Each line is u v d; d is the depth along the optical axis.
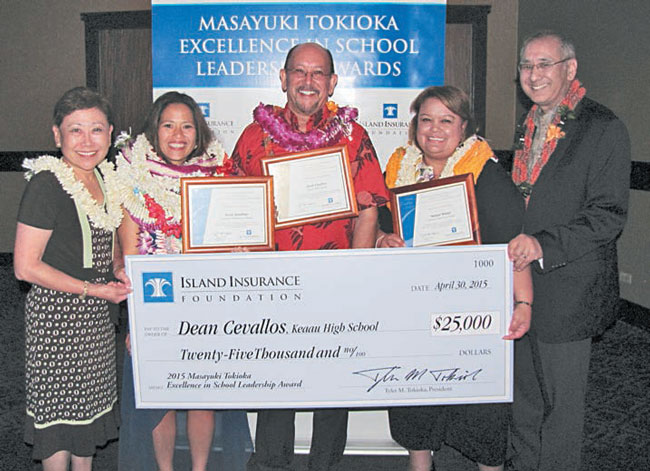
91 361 2.63
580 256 2.66
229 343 2.63
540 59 2.77
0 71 8.43
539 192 2.81
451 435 2.91
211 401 2.67
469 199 2.60
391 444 3.50
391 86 3.06
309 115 2.85
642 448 3.64
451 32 8.20
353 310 2.62
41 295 2.56
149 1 8.06
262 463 3.13
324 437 3.14
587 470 3.37
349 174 2.73
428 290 2.61
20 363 5.01
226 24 3.02
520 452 3.21
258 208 2.64
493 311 2.63
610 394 4.47
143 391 2.66
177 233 2.66
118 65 8.18
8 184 8.64
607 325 2.87
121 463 2.98
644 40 5.82
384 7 3.02
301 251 2.58
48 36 8.27
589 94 6.80
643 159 5.93
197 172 2.67
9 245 8.74
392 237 2.70
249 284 2.59
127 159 2.64
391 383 2.67
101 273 2.62
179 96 2.69
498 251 2.59
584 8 6.80
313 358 2.65
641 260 6.02
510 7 8.22
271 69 3.03
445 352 2.65
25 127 8.53
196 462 3.04
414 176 2.74
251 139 2.87
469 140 2.67
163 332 2.62
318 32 3.02
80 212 2.54
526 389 3.15
